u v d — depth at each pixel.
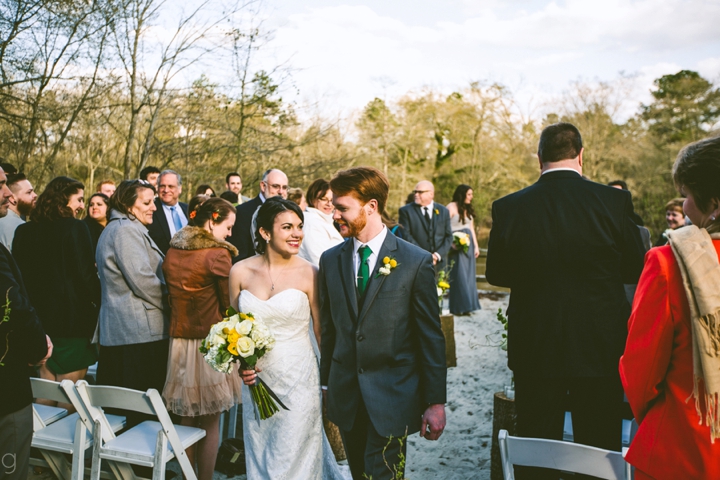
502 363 6.31
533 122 29.55
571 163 2.77
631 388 1.83
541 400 2.69
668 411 1.76
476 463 3.92
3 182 2.64
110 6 10.19
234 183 7.96
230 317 2.74
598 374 2.59
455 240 8.51
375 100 29.16
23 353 2.51
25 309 2.48
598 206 2.63
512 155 29.70
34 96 10.20
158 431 2.90
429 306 2.60
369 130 28.50
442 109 29.94
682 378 1.72
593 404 2.66
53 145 11.22
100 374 3.68
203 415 3.33
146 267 3.56
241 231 5.54
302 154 15.48
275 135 13.81
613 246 2.62
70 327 3.80
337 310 2.67
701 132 30.81
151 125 12.08
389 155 30.67
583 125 27.86
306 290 2.96
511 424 3.38
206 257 3.32
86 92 10.79
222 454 3.73
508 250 2.76
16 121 10.11
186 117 12.60
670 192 26.75
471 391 5.48
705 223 1.74
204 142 13.22
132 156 13.31
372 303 2.58
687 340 1.69
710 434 1.65
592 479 2.84
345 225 2.63
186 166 13.21
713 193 1.68
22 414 2.51
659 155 28.00
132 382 3.57
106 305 3.61
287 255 2.94
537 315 2.66
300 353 2.88
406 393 2.57
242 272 3.03
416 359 2.64
